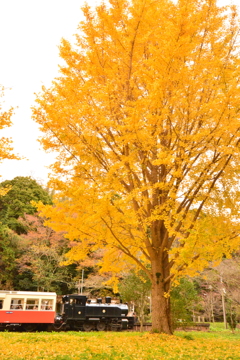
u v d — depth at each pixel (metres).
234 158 7.36
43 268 23.06
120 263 9.48
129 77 7.76
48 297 16.27
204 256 6.87
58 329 16.75
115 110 7.26
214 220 7.34
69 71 8.02
